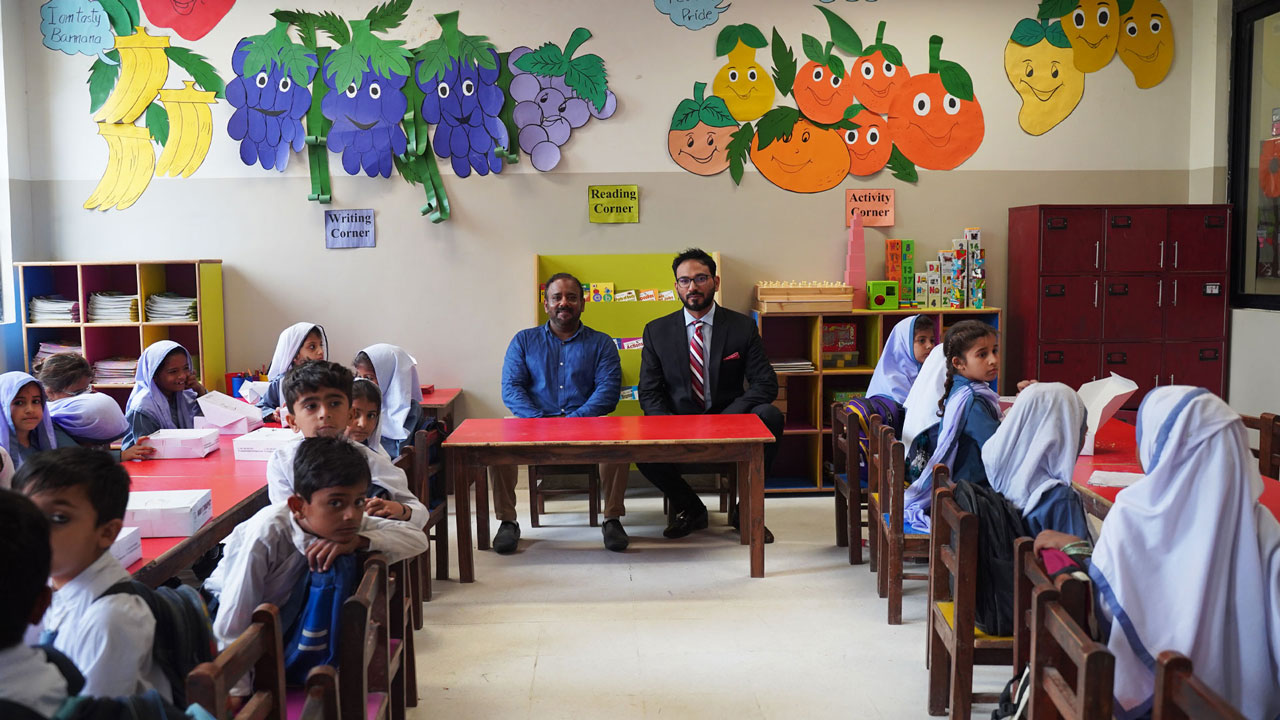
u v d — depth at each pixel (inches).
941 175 221.8
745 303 222.1
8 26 207.5
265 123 215.2
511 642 133.1
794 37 217.3
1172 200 225.8
